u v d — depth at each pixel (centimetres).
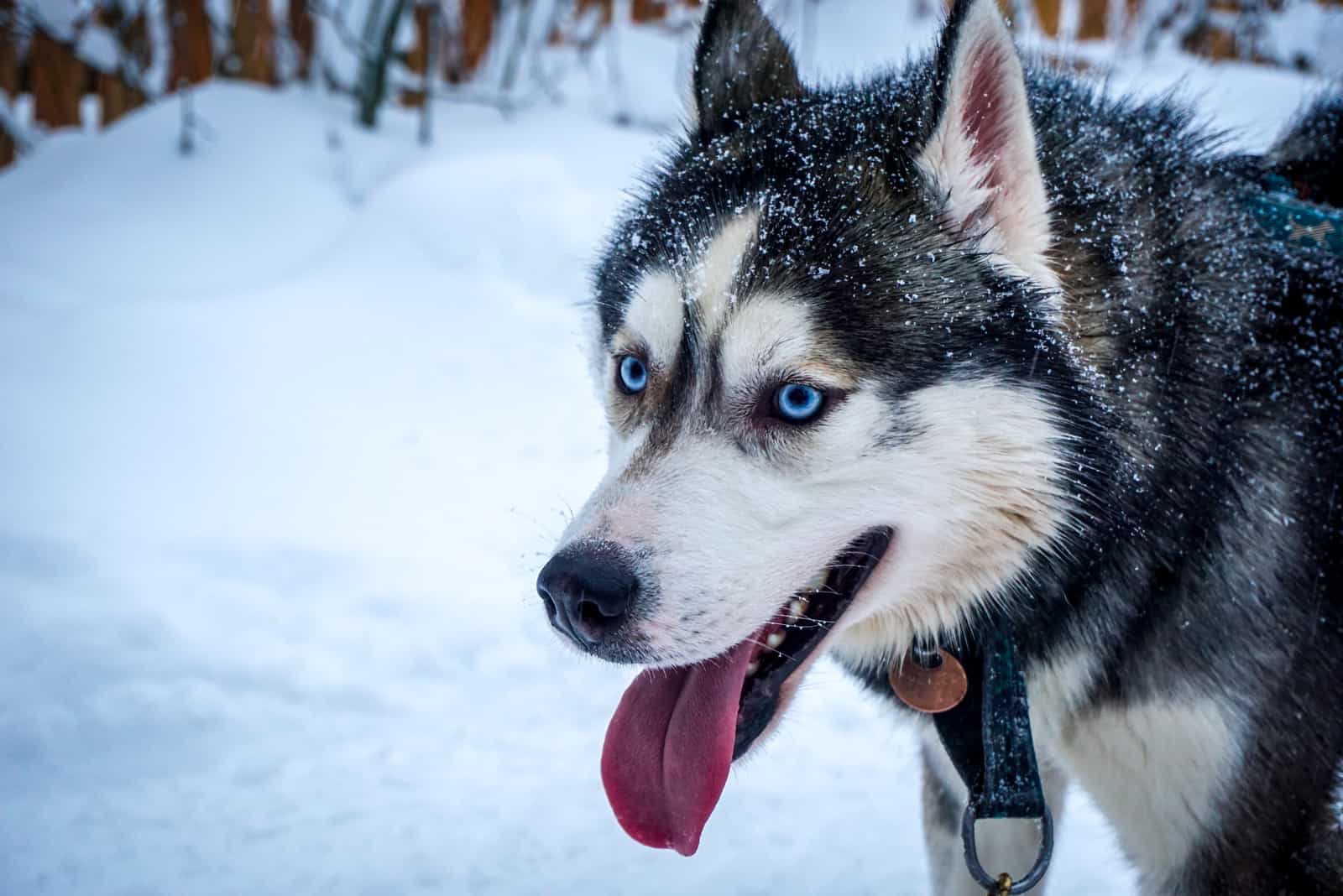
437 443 129
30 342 139
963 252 61
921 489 60
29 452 121
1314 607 62
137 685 91
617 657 58
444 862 78
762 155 65
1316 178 71
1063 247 62
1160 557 61
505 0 196
